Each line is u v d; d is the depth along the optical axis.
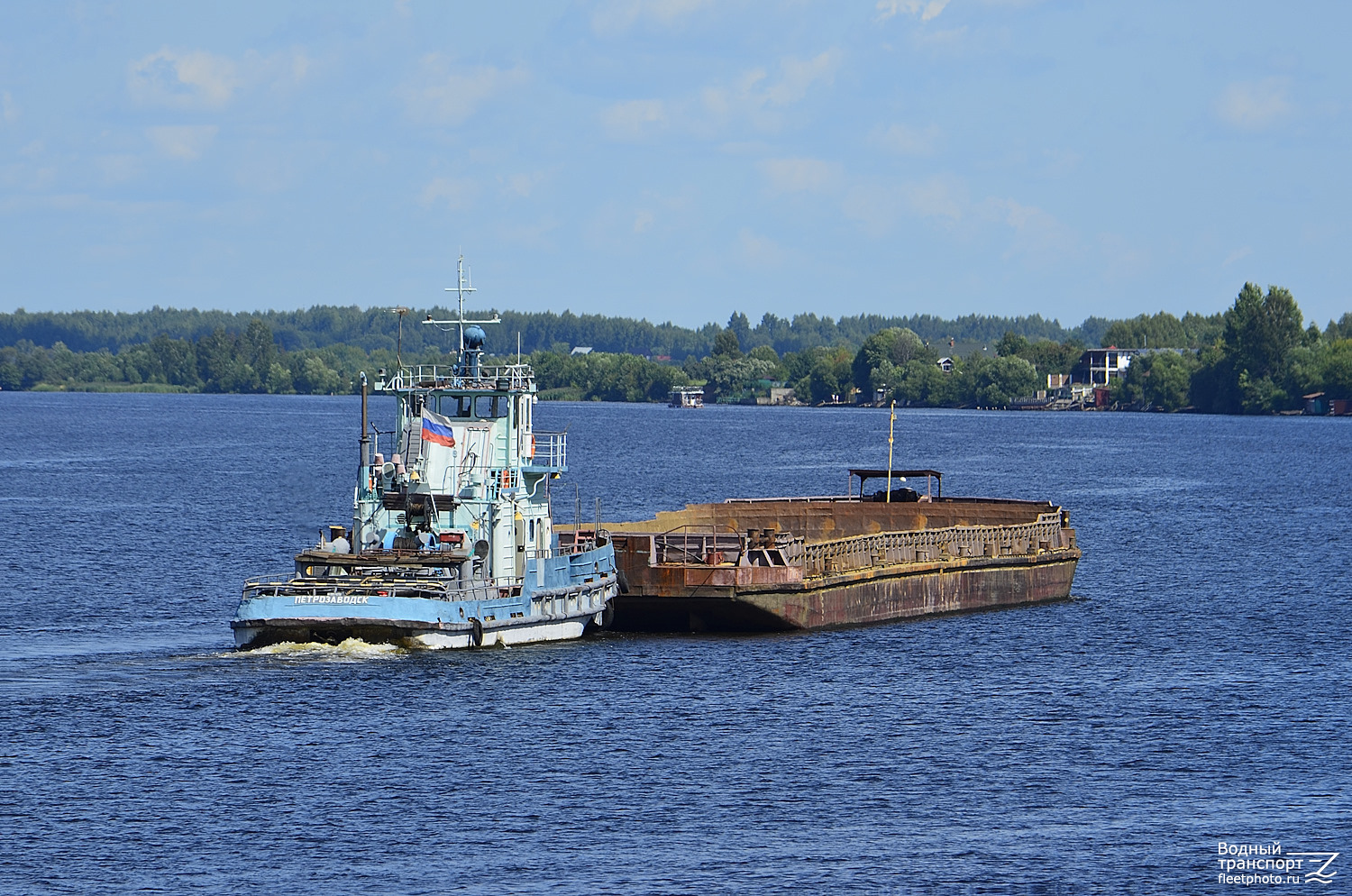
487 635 192.00
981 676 191.25
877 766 152.25
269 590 189.00
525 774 147.50
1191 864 129.88
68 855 127.00
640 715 168.00
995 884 125.06
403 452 196.50
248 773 146.12
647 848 130.50
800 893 122.44
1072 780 149.38
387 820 135.50
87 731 158.00
